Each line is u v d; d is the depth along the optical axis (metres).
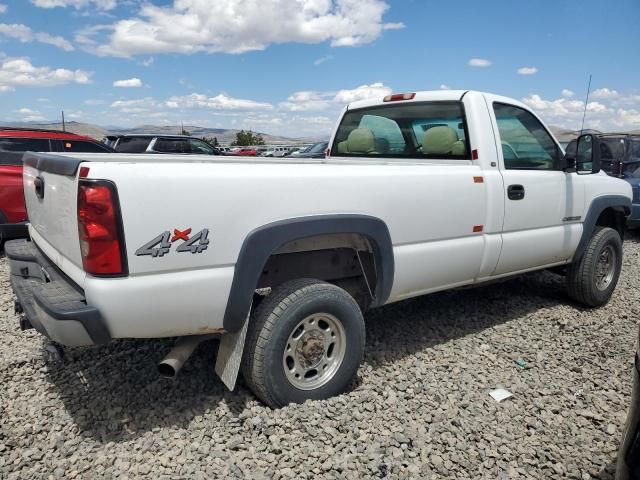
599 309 5.30
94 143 9.14
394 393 3.35
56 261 3.04
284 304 2.99
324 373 3.26
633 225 9.74
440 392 3.38
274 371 2.99
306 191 3.02
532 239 4.48
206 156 4.34
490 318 4.90
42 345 4.05
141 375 3.51
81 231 2.49
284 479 2.51
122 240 2.48
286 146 34.56
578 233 4.97
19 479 2.49
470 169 4.00
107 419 3.00
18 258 3.45
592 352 4.14
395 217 3.46
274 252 3.16
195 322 2.78
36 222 3.51
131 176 2.49
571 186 4.83
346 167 3.27
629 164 10.62
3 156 7.83
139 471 2.55
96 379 3.46
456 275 4.00
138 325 2.61
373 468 2.59
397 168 3.53
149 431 2.89
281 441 2.79
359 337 3.30
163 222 2.57
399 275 3.57
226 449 2.73
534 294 5.70
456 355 4.03
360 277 3.81
